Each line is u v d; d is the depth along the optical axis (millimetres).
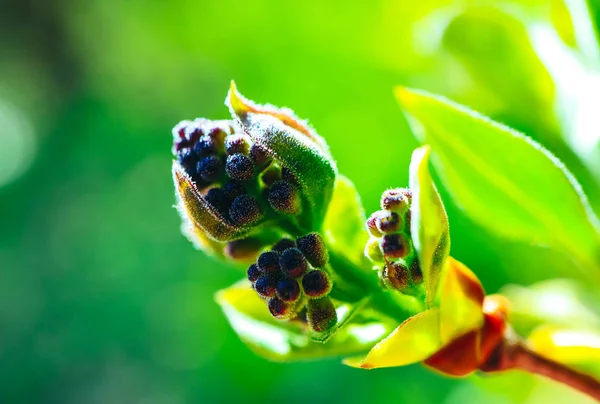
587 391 104
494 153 109
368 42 167
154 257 356
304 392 208
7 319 434
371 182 171
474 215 113
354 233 100
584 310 127
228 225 97
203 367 243
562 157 123
